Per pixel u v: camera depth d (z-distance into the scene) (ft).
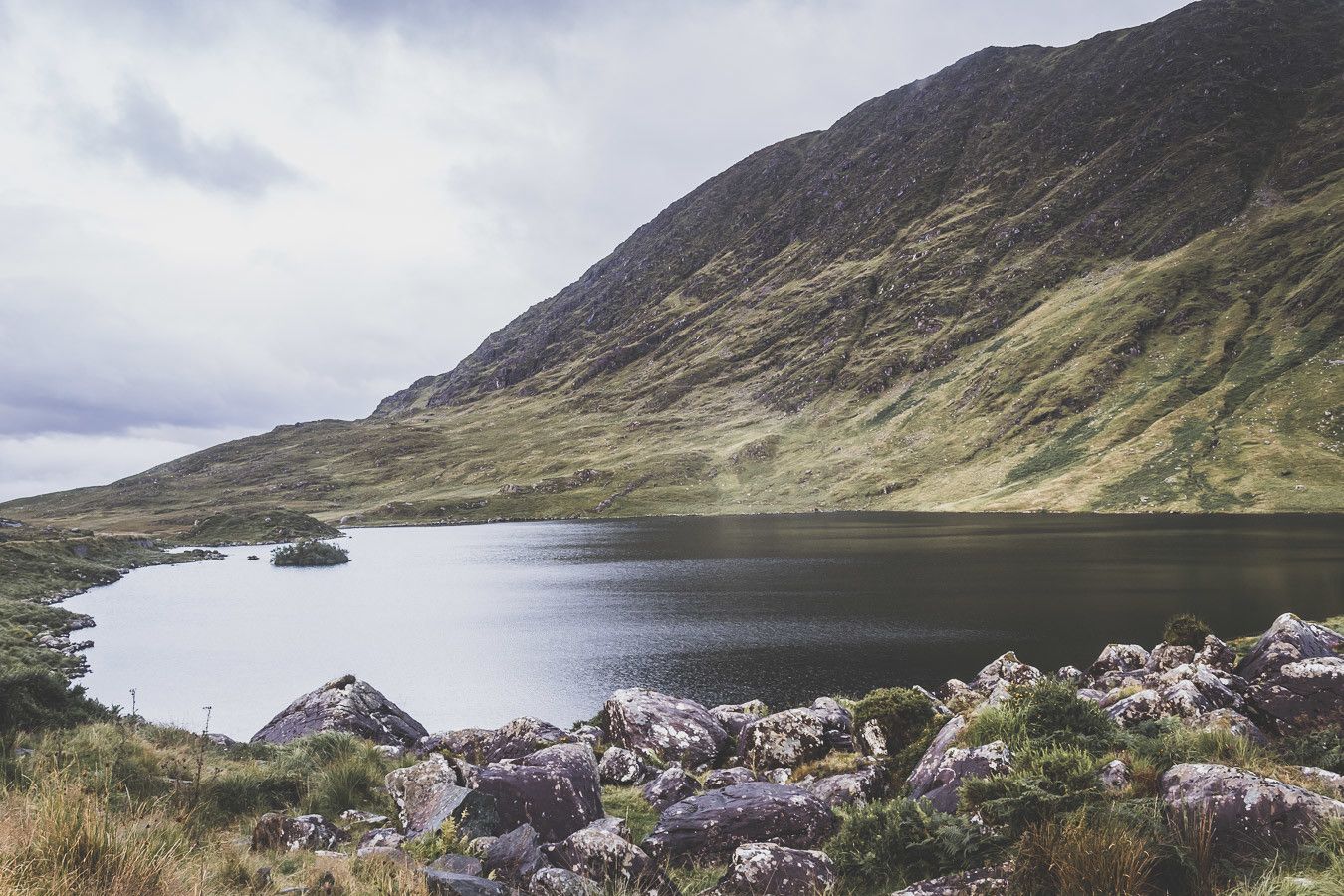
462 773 43.34
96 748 43.75
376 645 185.68
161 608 260.42
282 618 234.58
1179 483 523.70
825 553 346.95
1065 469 616.80
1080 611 176.35
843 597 216.74
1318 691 43.39
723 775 53.31
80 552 403.75
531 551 456.04
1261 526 379.14
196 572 393.09
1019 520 492.13
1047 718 38.11
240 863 28.07
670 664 148.56
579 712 123.85
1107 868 23.16
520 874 30.22
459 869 30.48
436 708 129.18
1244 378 641.40
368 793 48.32
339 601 270.05
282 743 68.85
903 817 31.32
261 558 496.23
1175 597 187.21
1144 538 343.26
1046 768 30.60
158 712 130.41
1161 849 24.12
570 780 41.42
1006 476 649.20
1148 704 46.65
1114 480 563.07
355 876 27.81
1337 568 222.89
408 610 240.12
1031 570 250.16
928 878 28.12
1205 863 23.68
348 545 575.79
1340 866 21.70
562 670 149.79
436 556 453.17
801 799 37.55
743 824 36.01
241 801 43.32
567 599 247.70
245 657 176.14
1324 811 24.64
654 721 65.41
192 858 27.27
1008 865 25.61
